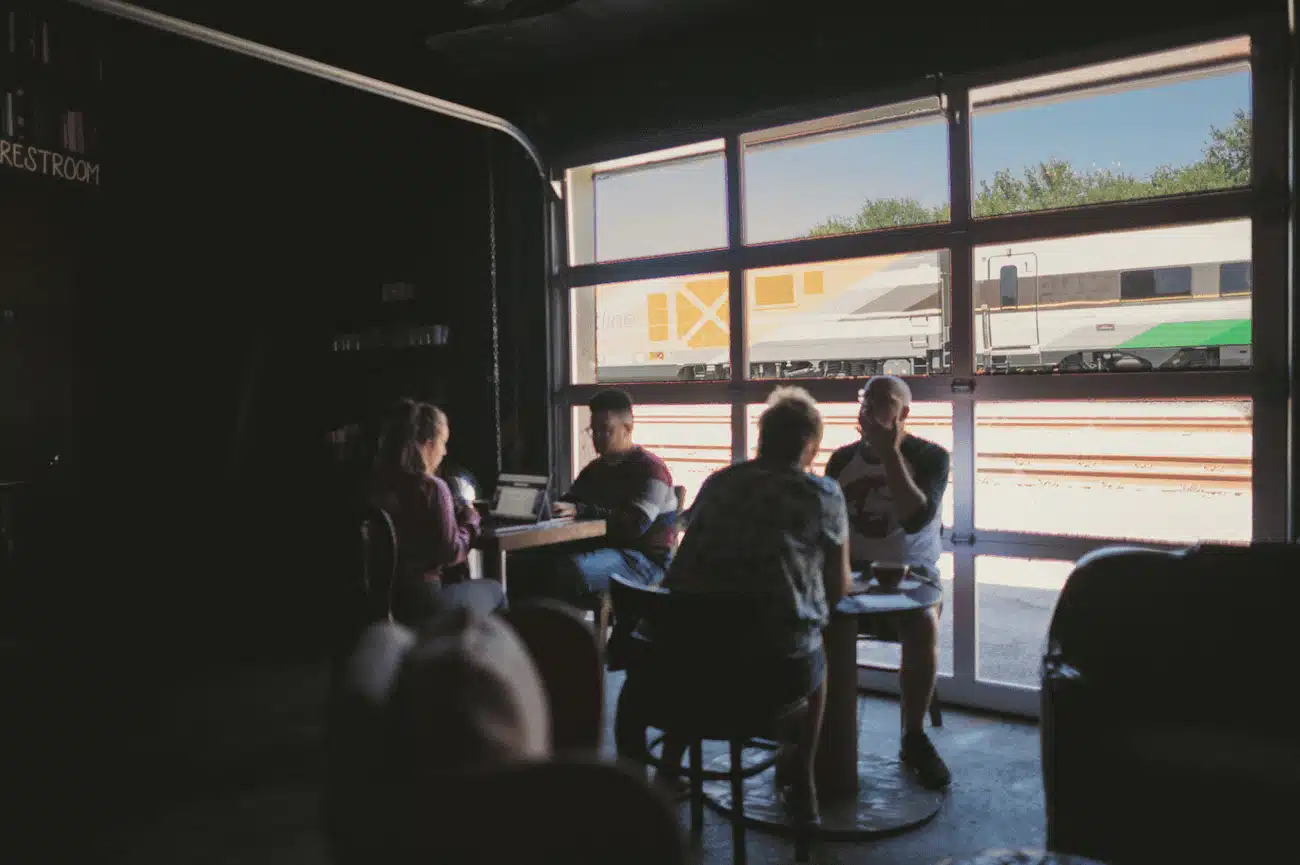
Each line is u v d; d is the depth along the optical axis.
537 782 0.88
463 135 5.56
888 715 3.92
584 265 5.14
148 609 5.66
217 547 6.52
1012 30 3.80
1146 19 3.50
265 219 6.60
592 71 5.04
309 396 6.51
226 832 2.85
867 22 4.16
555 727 1.46
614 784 0.89
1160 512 3.68
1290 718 2.39
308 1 5.77
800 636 2.54
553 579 4.04
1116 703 2.36
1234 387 3.44
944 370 4.10
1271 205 3.33
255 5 5.82
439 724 0.88
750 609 2.36
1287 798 2.09
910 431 4.18
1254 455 3.42
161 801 3.06
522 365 5.39
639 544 4.14
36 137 5.85
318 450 6.42
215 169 6.71
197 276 6.79
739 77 4.54
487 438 5.55
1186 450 3.61
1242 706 2.44
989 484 4.05
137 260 6.62
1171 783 2.21
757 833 2.84
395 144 5.94
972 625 3.98
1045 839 2.64
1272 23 3.28
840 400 4.36
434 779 0.87
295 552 6.19
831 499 2.60
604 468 4.29
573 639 1.48
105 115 6.25
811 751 2.73
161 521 6.70
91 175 6.15
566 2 4.34
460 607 0.99
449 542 3.41
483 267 5.54
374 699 1.03
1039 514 3.93
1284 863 2.10
